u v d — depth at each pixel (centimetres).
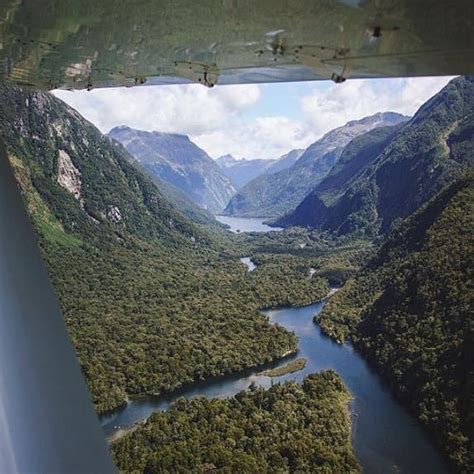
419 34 151
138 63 197
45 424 203
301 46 169
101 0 159
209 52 183
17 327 204
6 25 175
